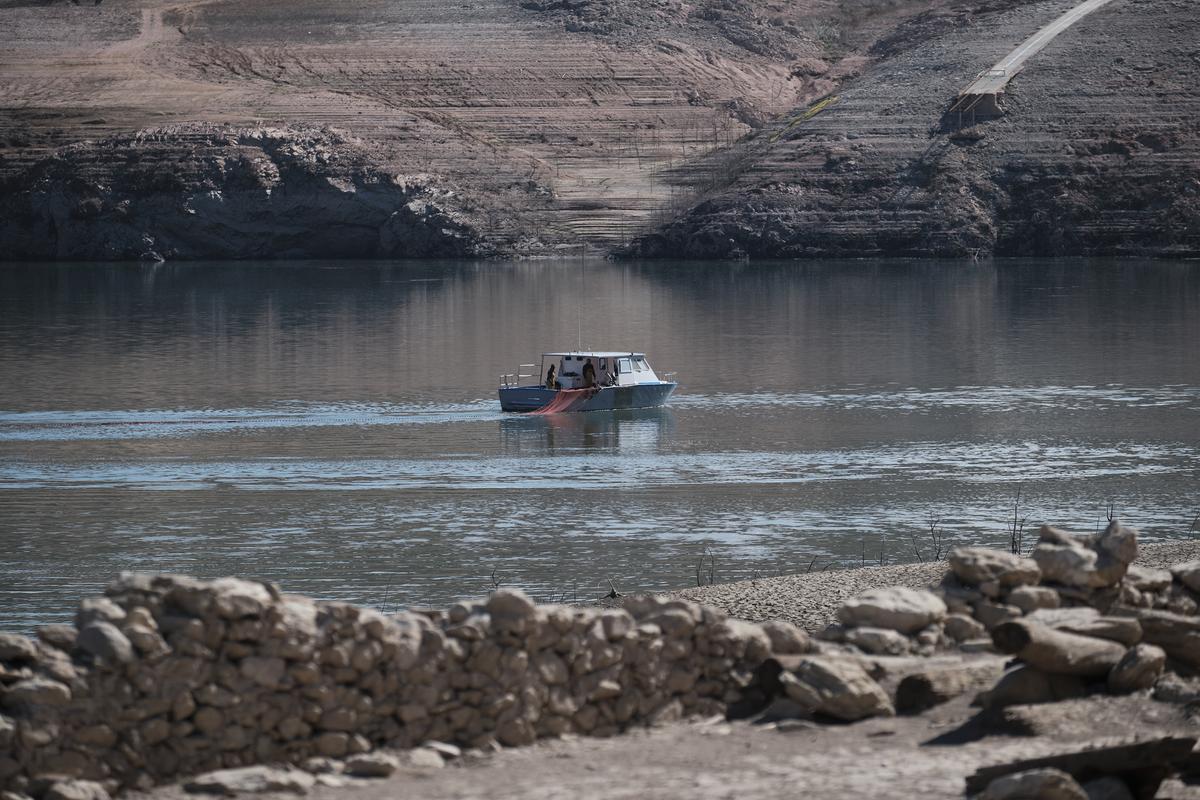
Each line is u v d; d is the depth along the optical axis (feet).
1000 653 134.31
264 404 545.03
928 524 320.70
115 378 621.31
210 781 106.63
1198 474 384.27
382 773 110.73
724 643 128.47
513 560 287.89
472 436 472.03
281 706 111.55
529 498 362.12
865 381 606.96
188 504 354.95
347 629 114.32
